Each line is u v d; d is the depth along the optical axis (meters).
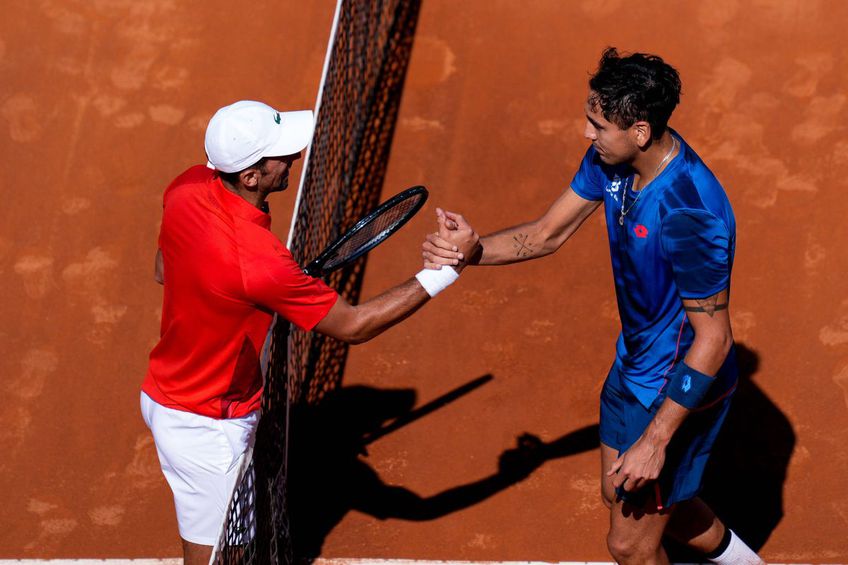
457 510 18.25
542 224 15.39
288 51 27.69
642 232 13.08
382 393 20.25
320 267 15.03
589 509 18.28
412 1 28.70
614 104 12.30
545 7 28.48
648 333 13.89
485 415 19.80
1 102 26.41
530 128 25.64
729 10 28.12
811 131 25.23
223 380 14.02
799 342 20.92
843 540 17.72
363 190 24.27
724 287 12.72
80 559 17.75
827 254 22.56
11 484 18.97
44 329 21.66
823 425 19.52
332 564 17.42
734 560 15.87
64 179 24.67
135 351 21.30
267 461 15.64
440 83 26.75
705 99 26.03
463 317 21.56
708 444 14.31
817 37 27.44
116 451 19.55
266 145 13.38
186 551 15.24
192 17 28.50
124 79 26.98
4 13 28.44
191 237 13.28
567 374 20.53
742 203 23.66
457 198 24.09
